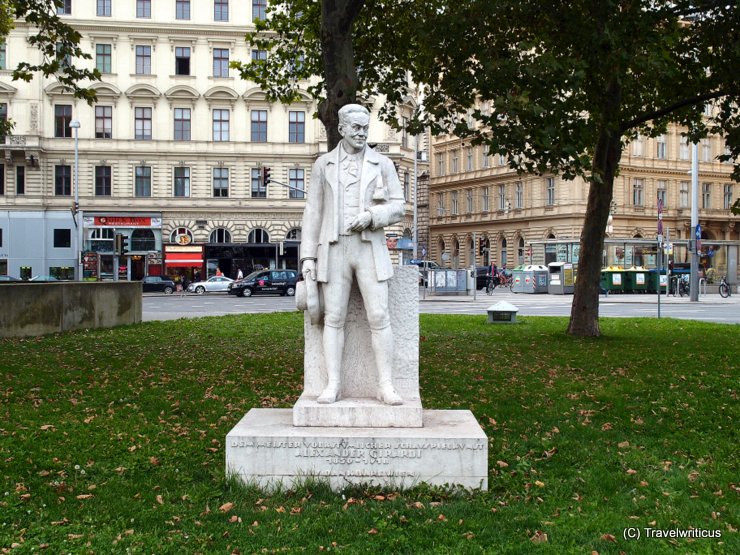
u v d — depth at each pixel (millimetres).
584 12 11789
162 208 49500
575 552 4055
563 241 46188
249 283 40875
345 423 5332
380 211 5328
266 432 5156
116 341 14016
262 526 4426
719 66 14141
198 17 49719
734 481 5383
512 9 12227
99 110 49250
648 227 60156
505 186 62031
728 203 64312
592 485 5297
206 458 5953
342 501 4859
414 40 14727
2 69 47812
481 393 8656
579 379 9641
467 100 12039
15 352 12086
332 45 11102
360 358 5730
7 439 6363
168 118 49750
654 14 12328
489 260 63781
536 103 10734
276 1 15812
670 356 11766
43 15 13586
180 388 8969
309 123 51188
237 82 50312
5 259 46969
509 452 6102
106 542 4180
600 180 11258
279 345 13492
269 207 50625
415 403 5465
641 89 15055
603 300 34531
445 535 4273
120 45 49156
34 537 4254
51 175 48750
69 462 5773
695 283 32531
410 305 5746
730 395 8516
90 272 47969
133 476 5480
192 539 4234
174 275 48906
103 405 7945
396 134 52625
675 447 6328
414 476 5062
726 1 12602
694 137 15789
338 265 5426
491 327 17094
